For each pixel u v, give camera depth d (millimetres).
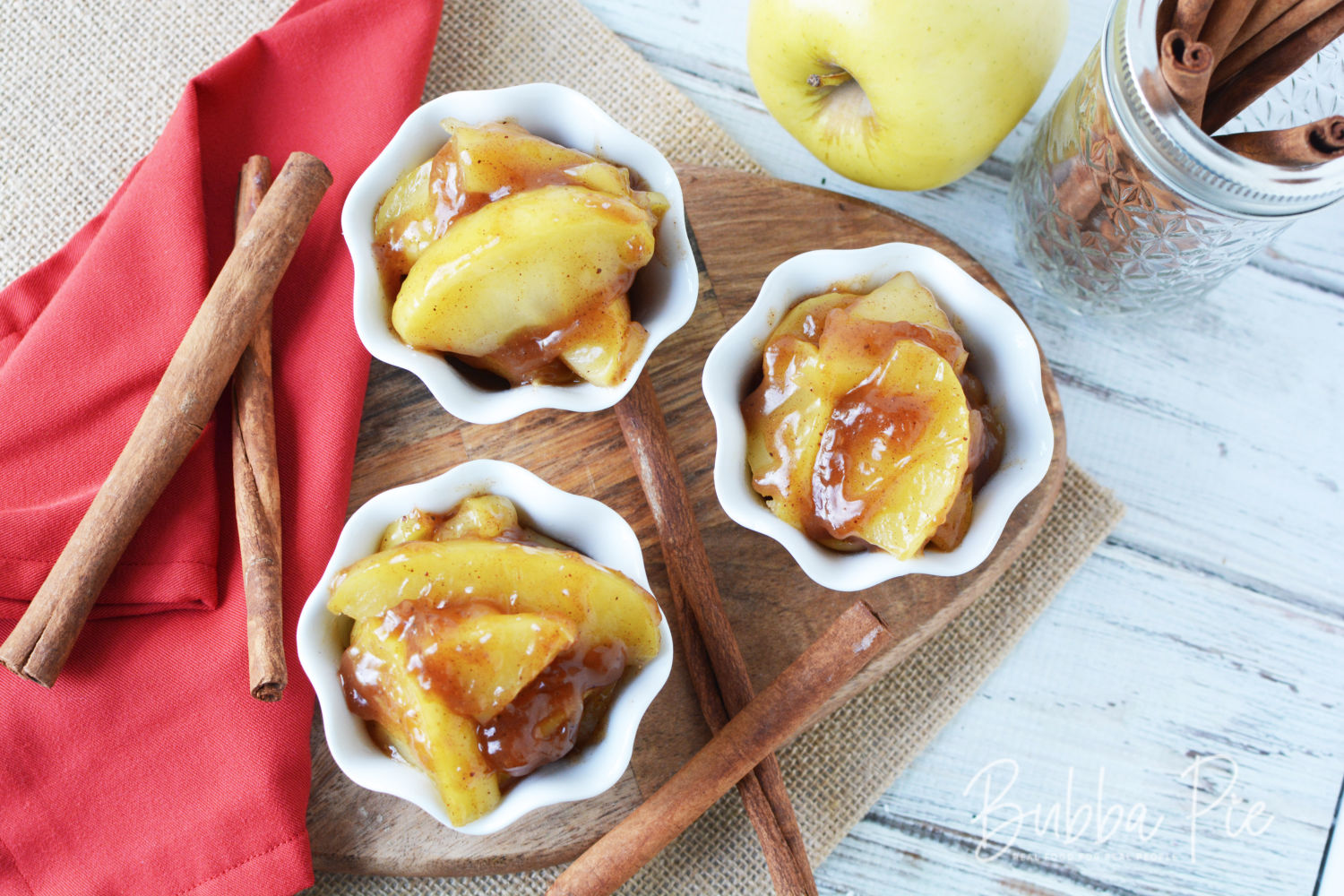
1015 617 481
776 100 470
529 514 430
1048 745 492
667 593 462
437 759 397
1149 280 471
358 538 418
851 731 476
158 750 439
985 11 428
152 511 446
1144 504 499
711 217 473
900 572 416
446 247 409
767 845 446
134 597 441
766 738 430
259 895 437
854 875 489
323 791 452
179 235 453
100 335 451
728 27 502
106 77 483
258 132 468
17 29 482
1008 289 501
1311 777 494
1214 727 494
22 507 444
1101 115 436
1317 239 499
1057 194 464
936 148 455
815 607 463
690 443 467
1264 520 499
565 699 406
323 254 461
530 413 465
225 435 457
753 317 429
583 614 406
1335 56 450
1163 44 409
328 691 408
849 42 436
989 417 435
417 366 419
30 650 428
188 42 486
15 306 463
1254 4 413
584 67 490
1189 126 411
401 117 467
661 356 469
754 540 464
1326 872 491
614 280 416
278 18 487
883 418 413
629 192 425
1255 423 500
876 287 440
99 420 451
